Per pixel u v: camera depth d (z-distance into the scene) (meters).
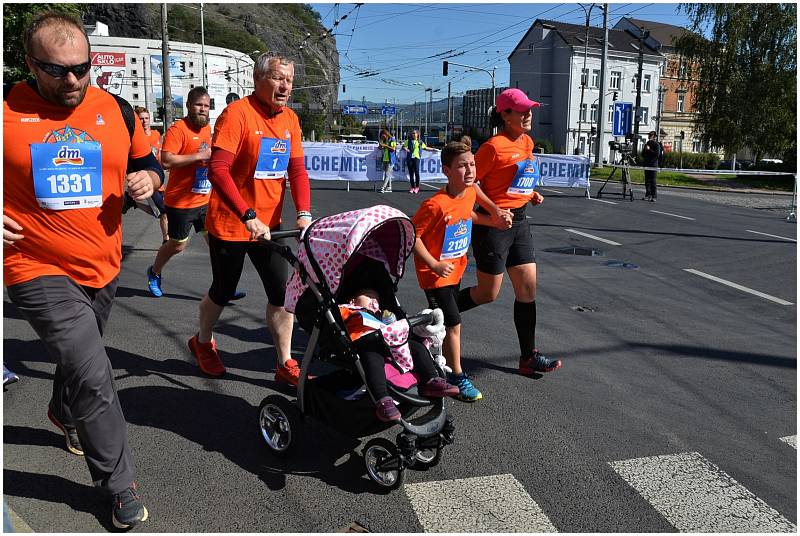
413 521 3.03
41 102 2.89
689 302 7.31
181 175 6.37
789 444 3.88
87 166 2.98
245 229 4.27
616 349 5.58
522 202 4.62
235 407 4.26
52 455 3.54
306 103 89.56
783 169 34.19
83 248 3.02
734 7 34.88
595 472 3.50
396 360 3.27
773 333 6.17
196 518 3.02
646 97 65.19
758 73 34.75
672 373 5.04
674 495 3.29
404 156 20.34
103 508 3.08
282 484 3.33
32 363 4.85
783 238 12.08
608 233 12.33
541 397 4.52
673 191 24.55
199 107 6.25
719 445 3.85
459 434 3.93
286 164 4.35
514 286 4.81
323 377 3.63
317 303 3.46
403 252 3.68
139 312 6.30
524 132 4.64
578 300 7.27
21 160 2.84
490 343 5.65
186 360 5.07
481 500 3.21
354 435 3.37
